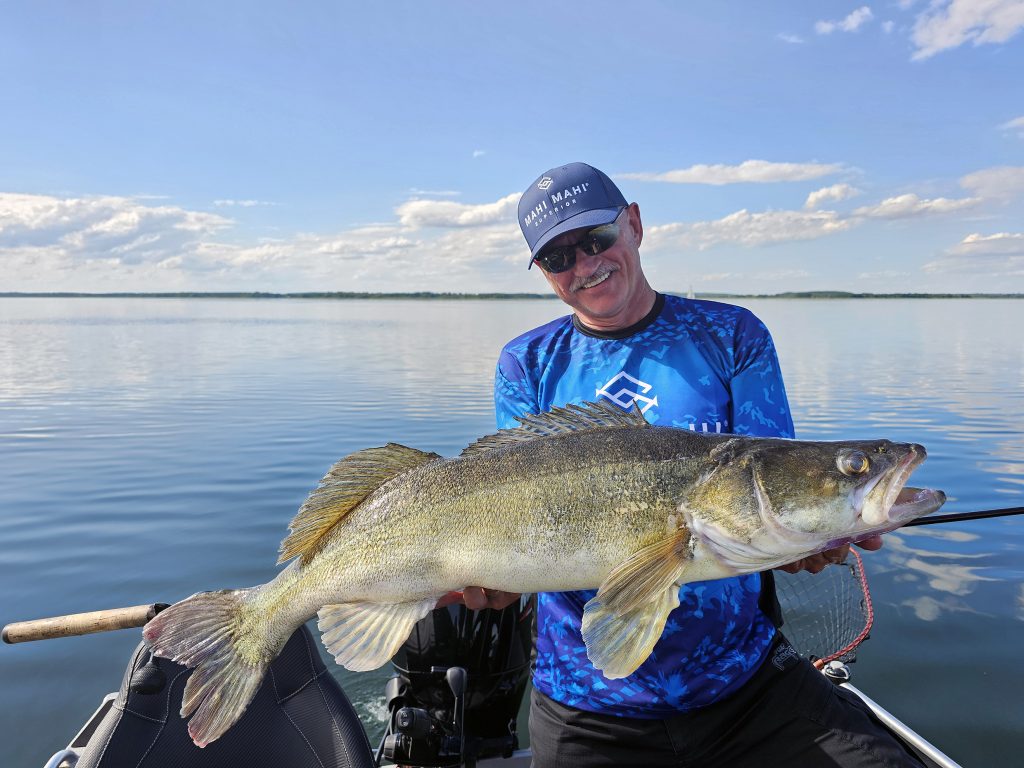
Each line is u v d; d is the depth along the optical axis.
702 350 1.09
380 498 0.97
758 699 1.01
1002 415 5.03
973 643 1.84
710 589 1.01
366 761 0.95
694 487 0.89
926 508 0.89
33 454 4.02
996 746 1.47
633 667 0.84
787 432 1.05
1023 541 2.51
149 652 0.96
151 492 3.24
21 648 1.90
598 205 1.10
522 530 0.91
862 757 0.94
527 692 1.81
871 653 1.81
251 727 0.96
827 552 0.98
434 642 1.28
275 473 3.57
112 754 0.89
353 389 6.90
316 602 0.98
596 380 1.13
